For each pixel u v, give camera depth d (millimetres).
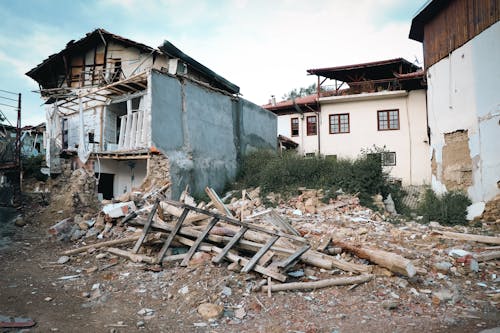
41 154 17203
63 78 17266
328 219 9984
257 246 6477
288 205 11461
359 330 4270
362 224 9523
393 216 11547
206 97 13688
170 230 7090
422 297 5375
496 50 11422
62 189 11961
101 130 13672
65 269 6621
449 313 4859
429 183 19359
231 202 11570
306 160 14266
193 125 12594
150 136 10562
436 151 14539
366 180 12469
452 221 11625
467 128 12578
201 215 7801
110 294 5438
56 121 14125
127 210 8766
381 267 6184
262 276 5852
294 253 6066
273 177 13000
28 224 9805
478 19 12148
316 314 4758
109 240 8078
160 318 4648
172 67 12961
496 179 11328
